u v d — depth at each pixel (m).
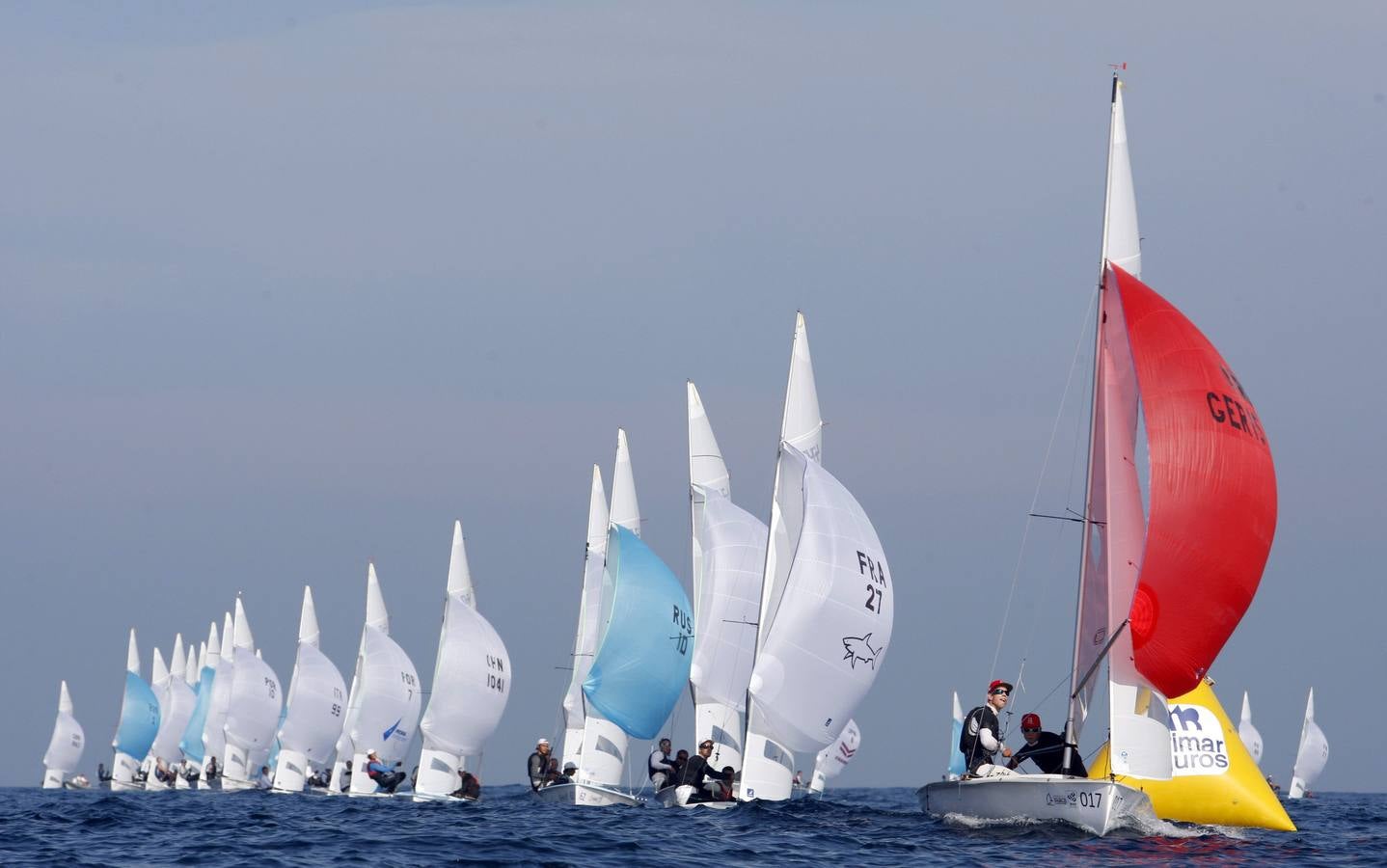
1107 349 92.44
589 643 185.88
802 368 134.38
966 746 96.19
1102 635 90.88
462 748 182.50
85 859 85.88
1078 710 92.38
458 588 187.88
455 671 181.62
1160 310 90.31
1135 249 94.06
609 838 96.31
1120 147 94.44
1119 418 91.69
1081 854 83.06
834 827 103.06
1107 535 90.94
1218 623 88.12
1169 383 88.81
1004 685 95.81
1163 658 88.12
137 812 141.38
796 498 131.50
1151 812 90.88
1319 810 190.00
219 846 94.56
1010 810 91.69
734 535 153.00
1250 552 88.00
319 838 100.00
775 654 123.19
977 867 77.94
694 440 162.62
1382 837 110.94
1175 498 87.56
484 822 118.38
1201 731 103.69
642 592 162.75
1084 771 92.19
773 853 86.50
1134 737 89.38
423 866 80.88
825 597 123.00
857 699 125.06
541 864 81.00
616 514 179.38
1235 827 102.56
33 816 131.00
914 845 89.06
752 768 124.56
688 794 133.25
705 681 151.12
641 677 161.62
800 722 123.88
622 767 162.75
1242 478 87.69
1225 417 88.25
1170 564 87.62
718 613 151.75
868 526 126.88
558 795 157.38
